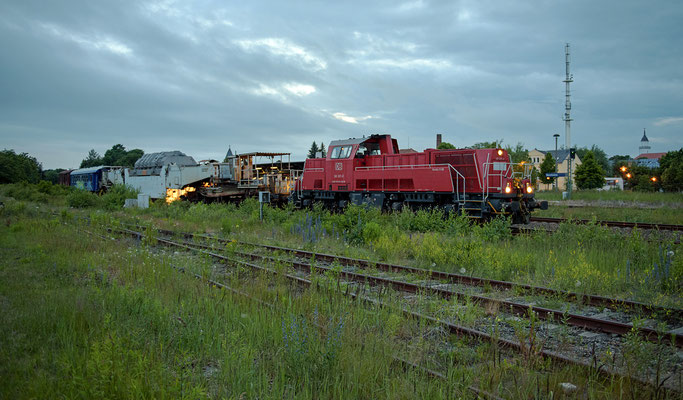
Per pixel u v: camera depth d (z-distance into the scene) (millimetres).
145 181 36156
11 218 21562
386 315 6949
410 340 6312
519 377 5039
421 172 20375
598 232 13922
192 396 4195
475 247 12117
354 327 6262
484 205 18094
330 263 12219
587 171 63844
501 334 6535
